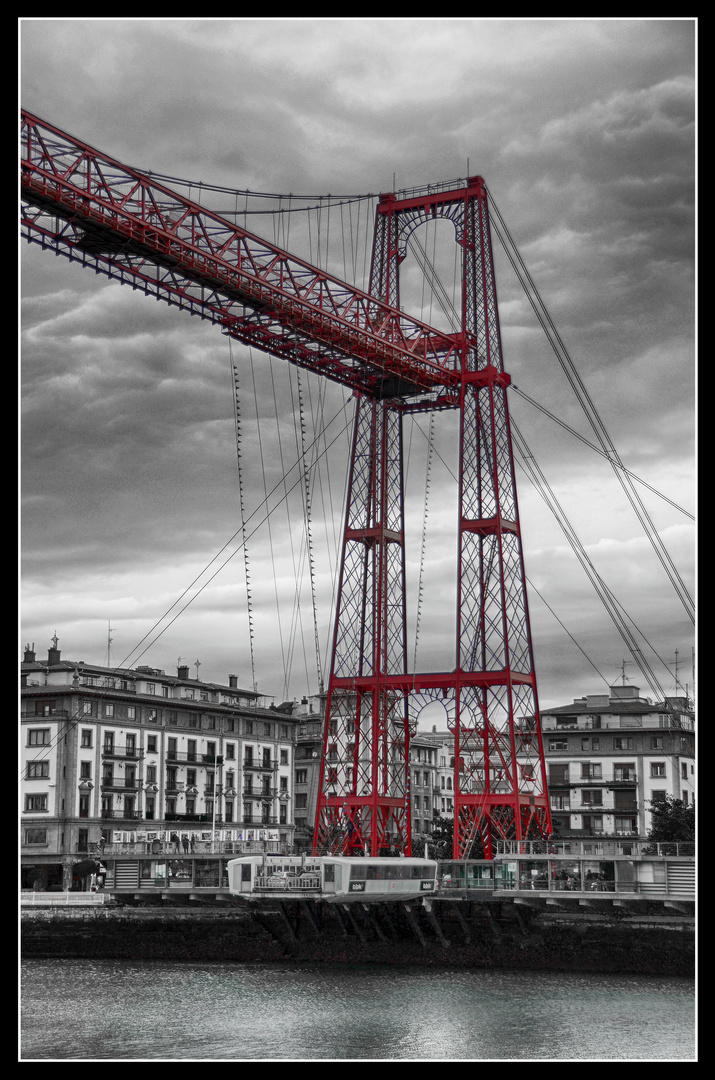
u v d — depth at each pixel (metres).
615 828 127.81
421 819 162.00
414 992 68.94
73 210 68.88
